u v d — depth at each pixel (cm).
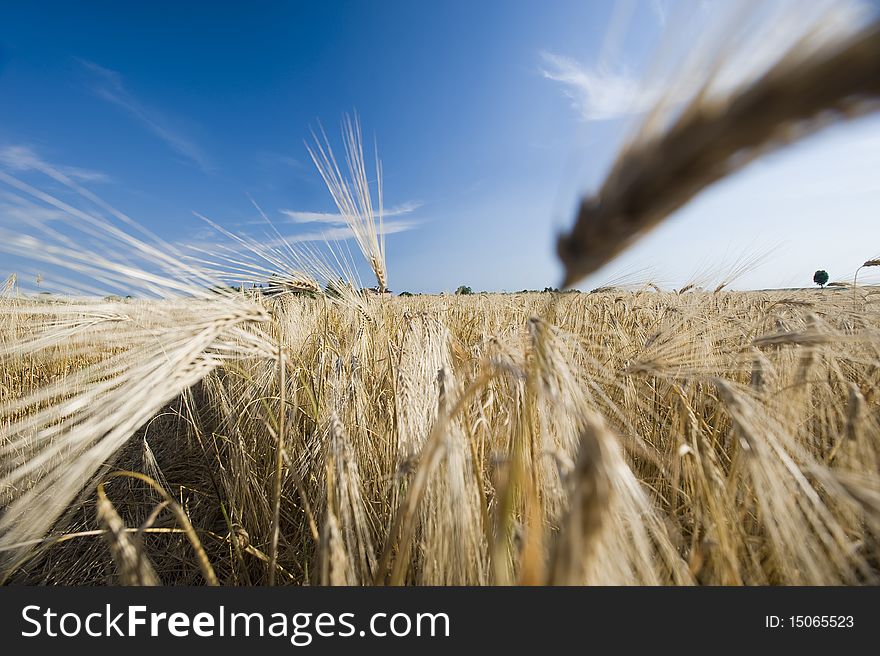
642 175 53
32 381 425
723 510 185
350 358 308
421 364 253
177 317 189
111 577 209
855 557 159
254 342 210
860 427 197
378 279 393
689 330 268
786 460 153
